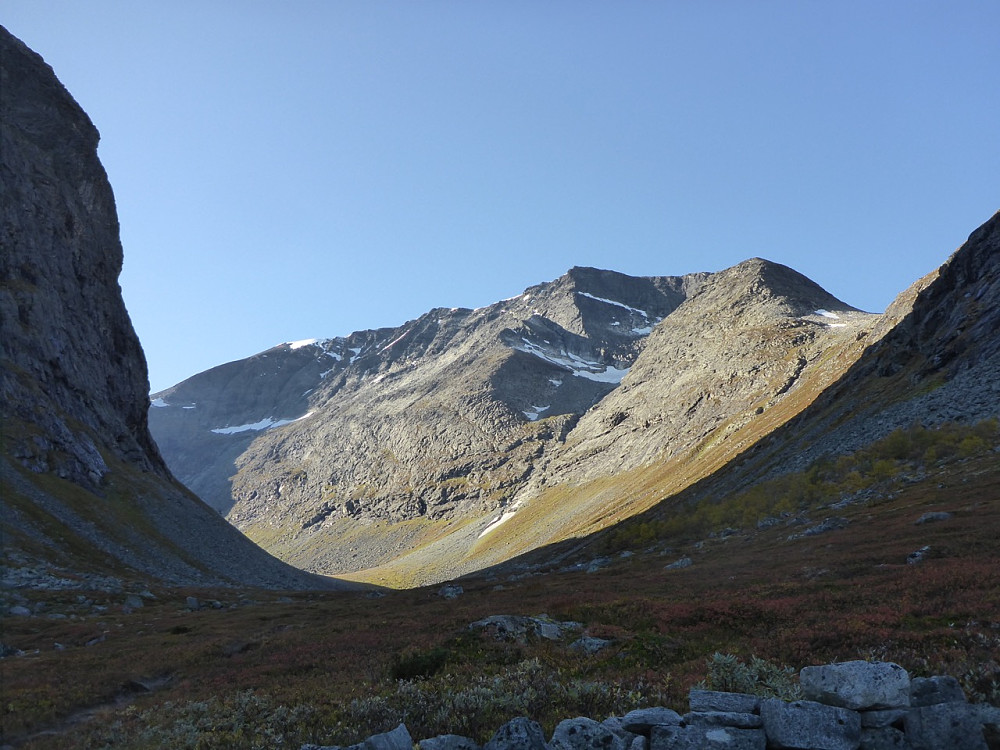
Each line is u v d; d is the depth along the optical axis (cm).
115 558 9038
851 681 1276
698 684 1734
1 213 13000
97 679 3194
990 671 1586
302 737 1686
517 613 3744
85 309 14975
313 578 13262
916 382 11562
